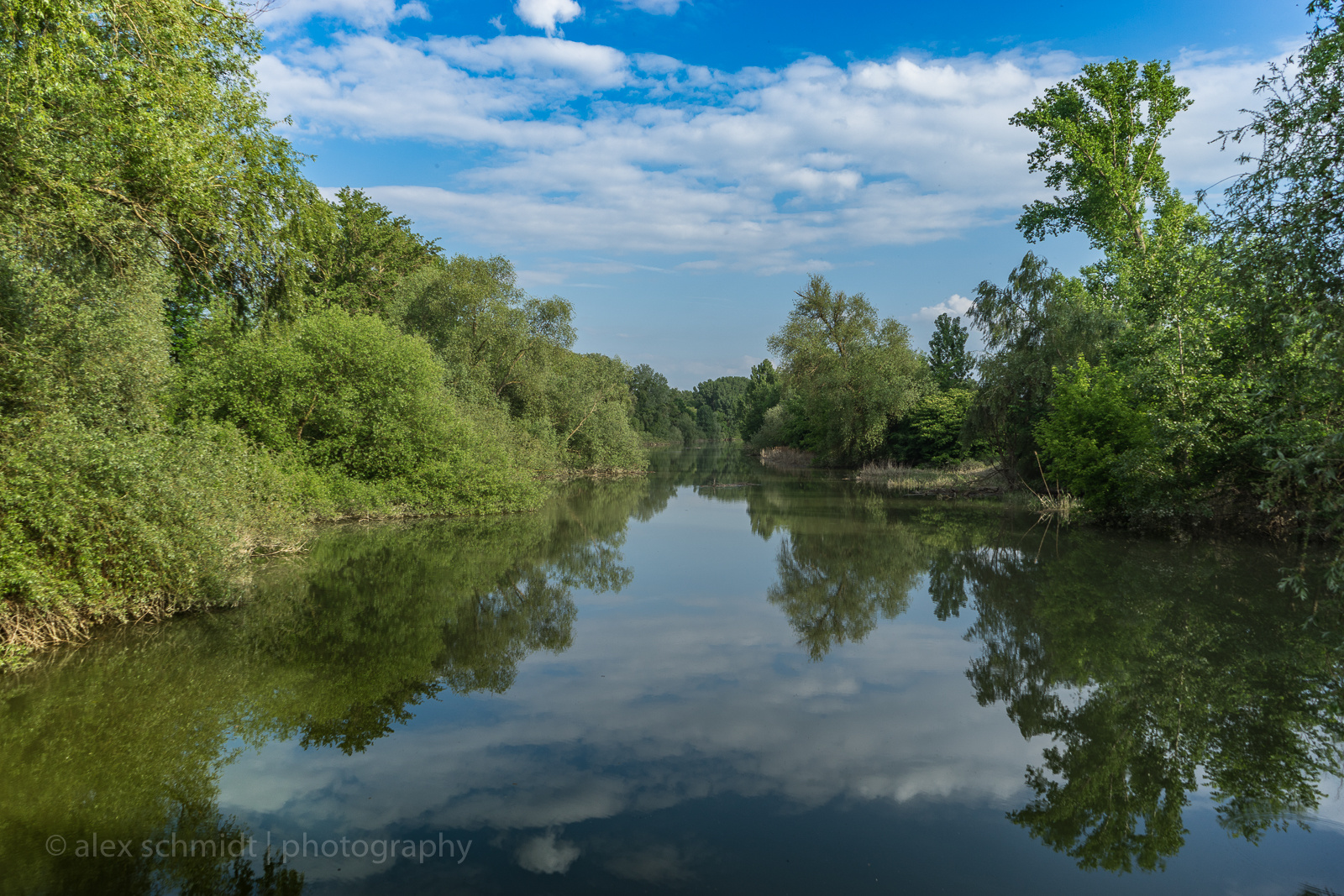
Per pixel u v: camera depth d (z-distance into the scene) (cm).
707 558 1533
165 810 496
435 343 3028
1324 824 483
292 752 592
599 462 4125
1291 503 1381
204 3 895
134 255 964
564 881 411
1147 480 1588
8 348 823
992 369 2608
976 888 409
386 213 3369
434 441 2112
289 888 402
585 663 839
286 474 1739
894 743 618
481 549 1580
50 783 533
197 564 955
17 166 753
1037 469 2553
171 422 1524
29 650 793
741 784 540
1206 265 1330
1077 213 2464
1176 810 505
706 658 861
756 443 7106
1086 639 902
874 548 1620
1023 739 621
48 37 701
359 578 1248
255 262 1033
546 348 3384
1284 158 769
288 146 1052
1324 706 682
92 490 809
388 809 498
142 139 823
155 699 700
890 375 4000
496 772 560
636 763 577
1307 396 729
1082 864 434
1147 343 1545
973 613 1054
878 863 434
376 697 719
